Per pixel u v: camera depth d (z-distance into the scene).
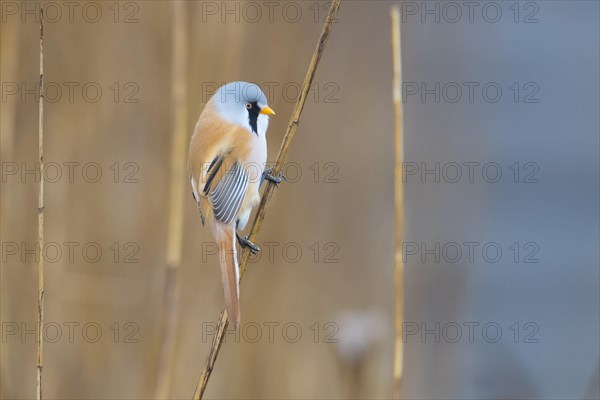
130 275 10.77
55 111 10.70
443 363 13.24
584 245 16.03
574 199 16.30
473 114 14.68
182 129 8.36
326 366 10.92
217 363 10.77
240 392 10.77
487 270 15.38
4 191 10.05
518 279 15.59
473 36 14.79
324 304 11.26
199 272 10.76
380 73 12.06
